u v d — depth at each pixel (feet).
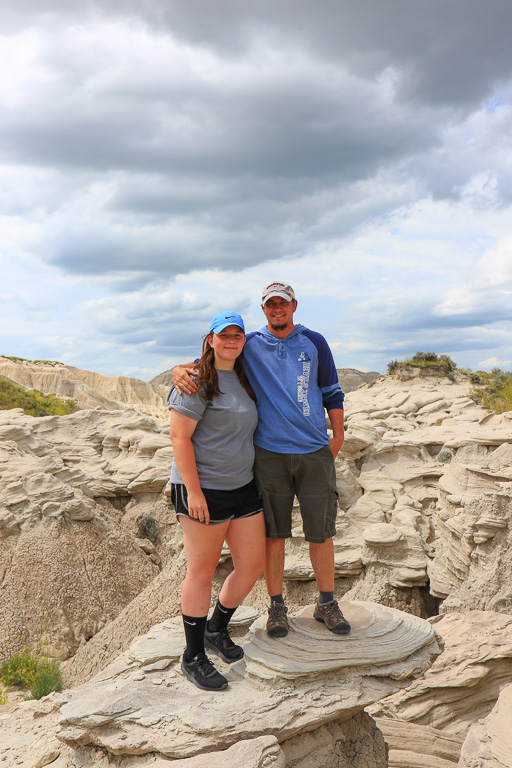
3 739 18.54
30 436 57.93
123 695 12.62
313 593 38.11
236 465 12.91
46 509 46.44
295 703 12.21
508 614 29.14
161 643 14.90
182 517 13.03
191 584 13.08
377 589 37.14
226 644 14.07
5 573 43.19
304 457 13.43
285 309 13.69
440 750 20.12
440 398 98.58
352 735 13.82
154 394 290.35
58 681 36.04
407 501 42.42
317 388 14.12
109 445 62.13
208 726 11.35
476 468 35.78
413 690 23.43
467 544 32.45
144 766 11.17
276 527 13.62
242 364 13.74
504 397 82.74
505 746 13.07
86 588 43.52
